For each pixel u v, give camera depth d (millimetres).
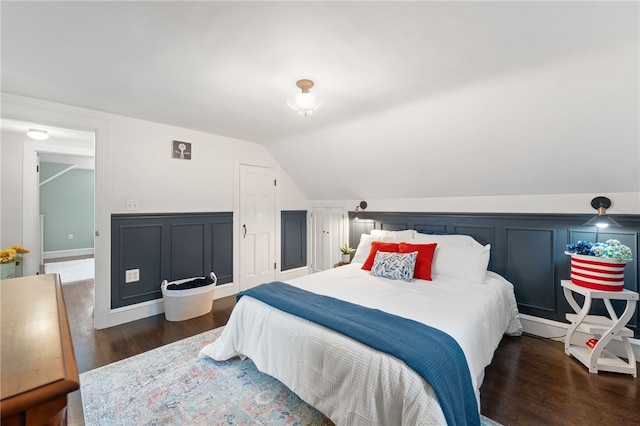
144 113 2660
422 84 1929
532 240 2615
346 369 1355
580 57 1538
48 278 1294
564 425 1493
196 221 3338
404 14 1253
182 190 3201
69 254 6363
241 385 1832
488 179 2703
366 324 1490
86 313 3025
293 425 1513
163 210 3062
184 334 2568
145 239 2951
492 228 2842
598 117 1825
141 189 2904
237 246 3721
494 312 2035
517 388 1800
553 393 1749
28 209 3641
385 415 1204
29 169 3643
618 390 1770
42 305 957
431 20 1288
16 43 1520
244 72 1822
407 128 2574
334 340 1443
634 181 2080
